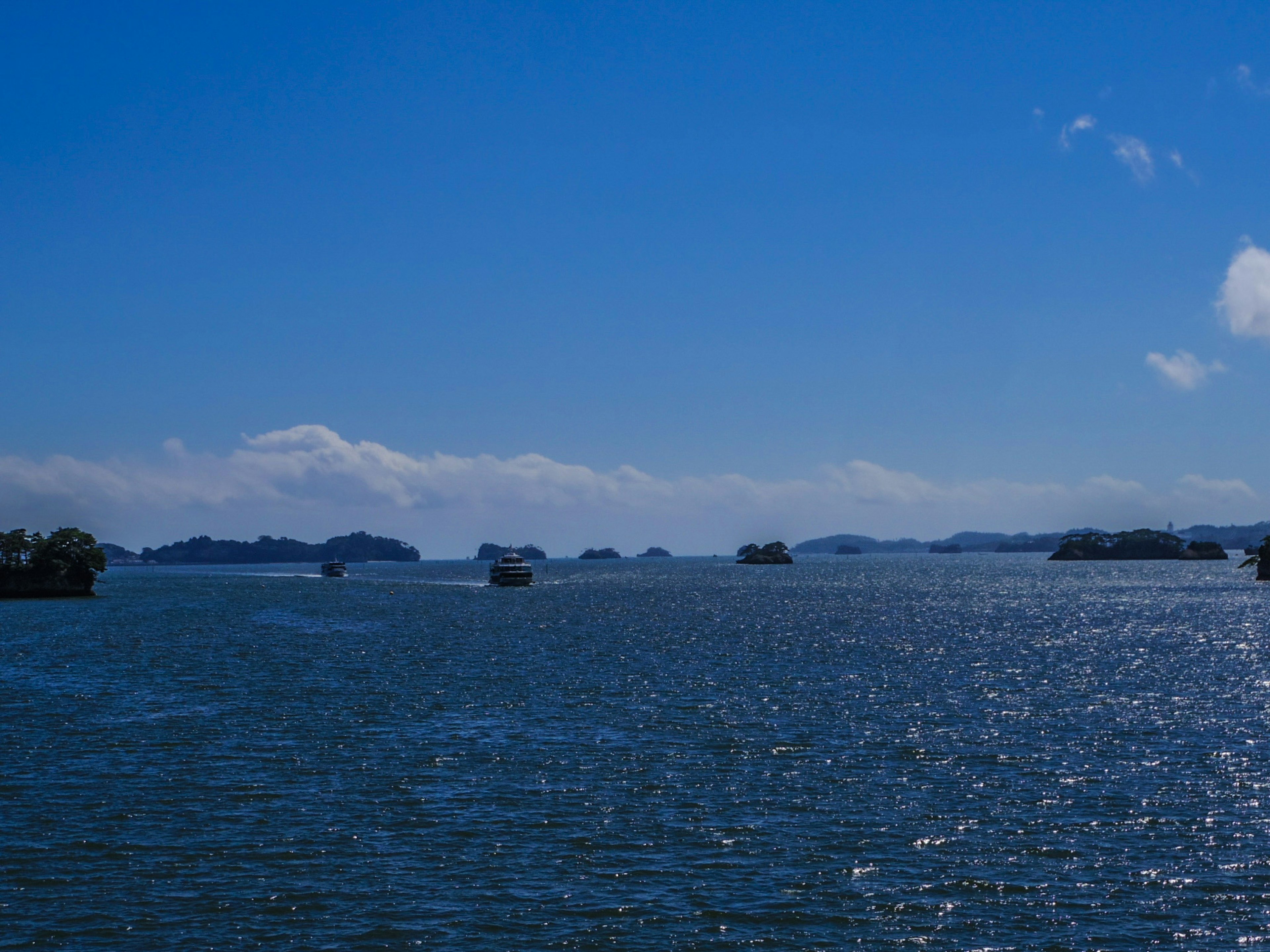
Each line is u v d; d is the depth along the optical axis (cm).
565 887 3462
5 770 4925
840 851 3803
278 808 4306
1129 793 4534
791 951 3019
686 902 3344
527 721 6197
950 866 3650
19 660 9306
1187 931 3145
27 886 3453
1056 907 3312
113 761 5103
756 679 8019
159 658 9475
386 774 4872
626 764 5069
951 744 5509
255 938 3086
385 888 3456
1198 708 6581
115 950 3002
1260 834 3969
